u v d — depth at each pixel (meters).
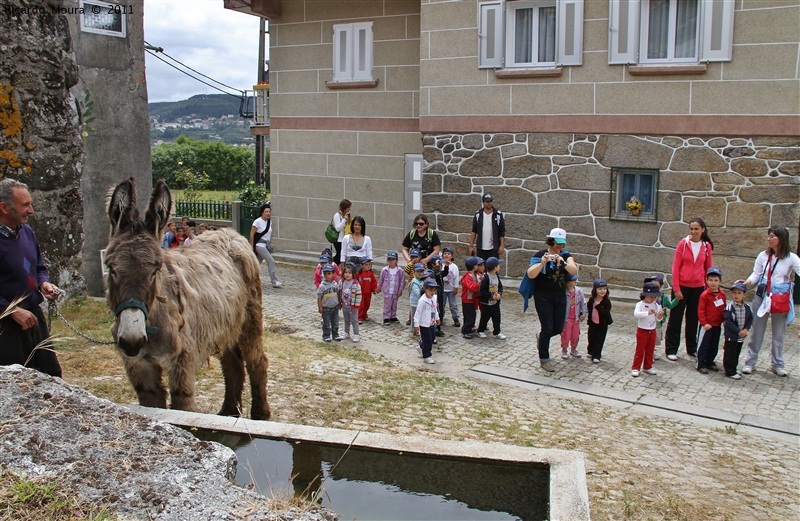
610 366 9.47
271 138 17.83
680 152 12.24
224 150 39.34
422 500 3.40
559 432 6.74
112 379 6.77
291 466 3.69
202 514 2.86
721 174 12.00
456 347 10.41
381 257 16.50
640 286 12.87
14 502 2.90
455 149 14.16
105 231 12.06
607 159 12.84
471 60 13.73
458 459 3.63
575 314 9.69
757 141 11.69
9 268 4.61
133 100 12.45
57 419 3.54
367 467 3.71
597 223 13.09
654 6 12.24
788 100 11.38
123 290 4.22
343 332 11.10
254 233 14.33
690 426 7.34
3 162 7.98
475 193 14.09
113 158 12.16
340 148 16.84
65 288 8.97
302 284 14.97
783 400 8.20
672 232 12.48
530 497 3.42
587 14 12.60
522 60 13.48
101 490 3.00
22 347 4.70
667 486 5.46
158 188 4.50
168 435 3.49
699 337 9.65
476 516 3.22
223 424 3.99
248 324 6.04
